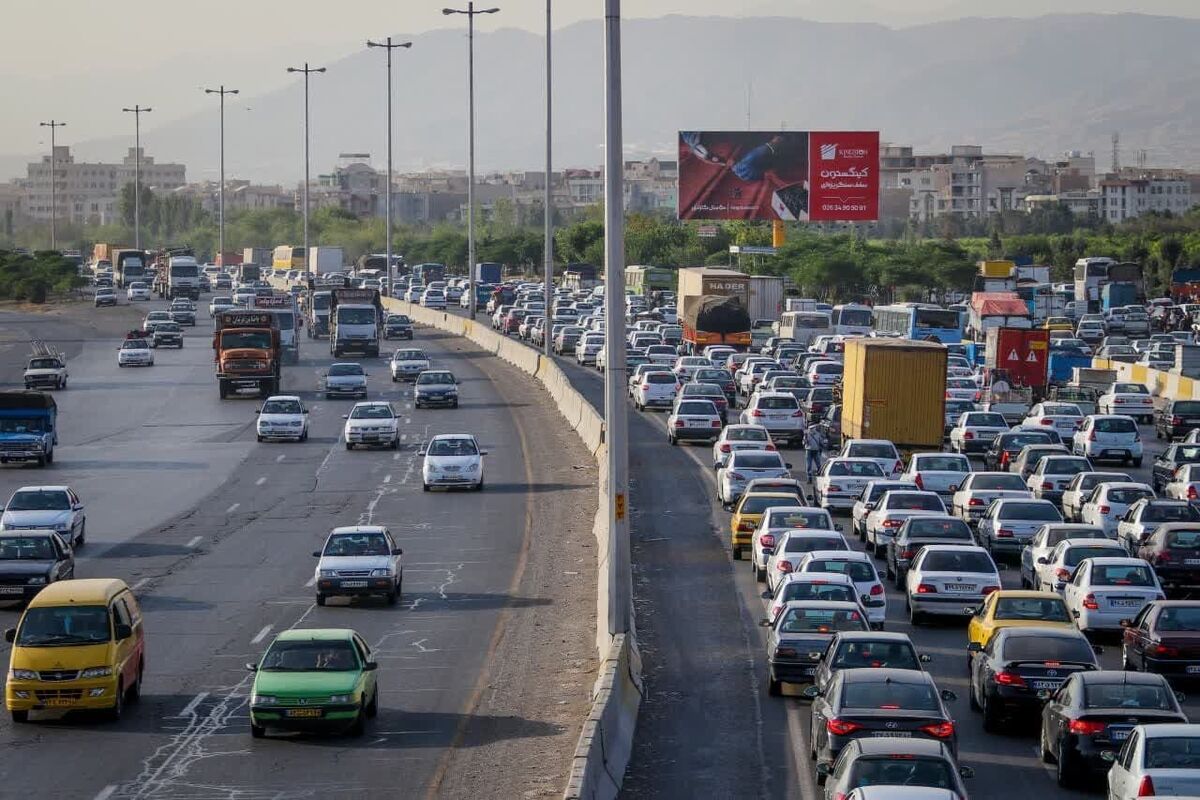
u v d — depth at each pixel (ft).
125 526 501.56
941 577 340.59
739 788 229.86
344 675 263.08
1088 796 221.66
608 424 307.17
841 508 496.64
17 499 461.37
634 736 260.42
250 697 278.26
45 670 270.87
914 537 384.68
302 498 554.87
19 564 374.22
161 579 412.77
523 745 255.09
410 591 396.57
